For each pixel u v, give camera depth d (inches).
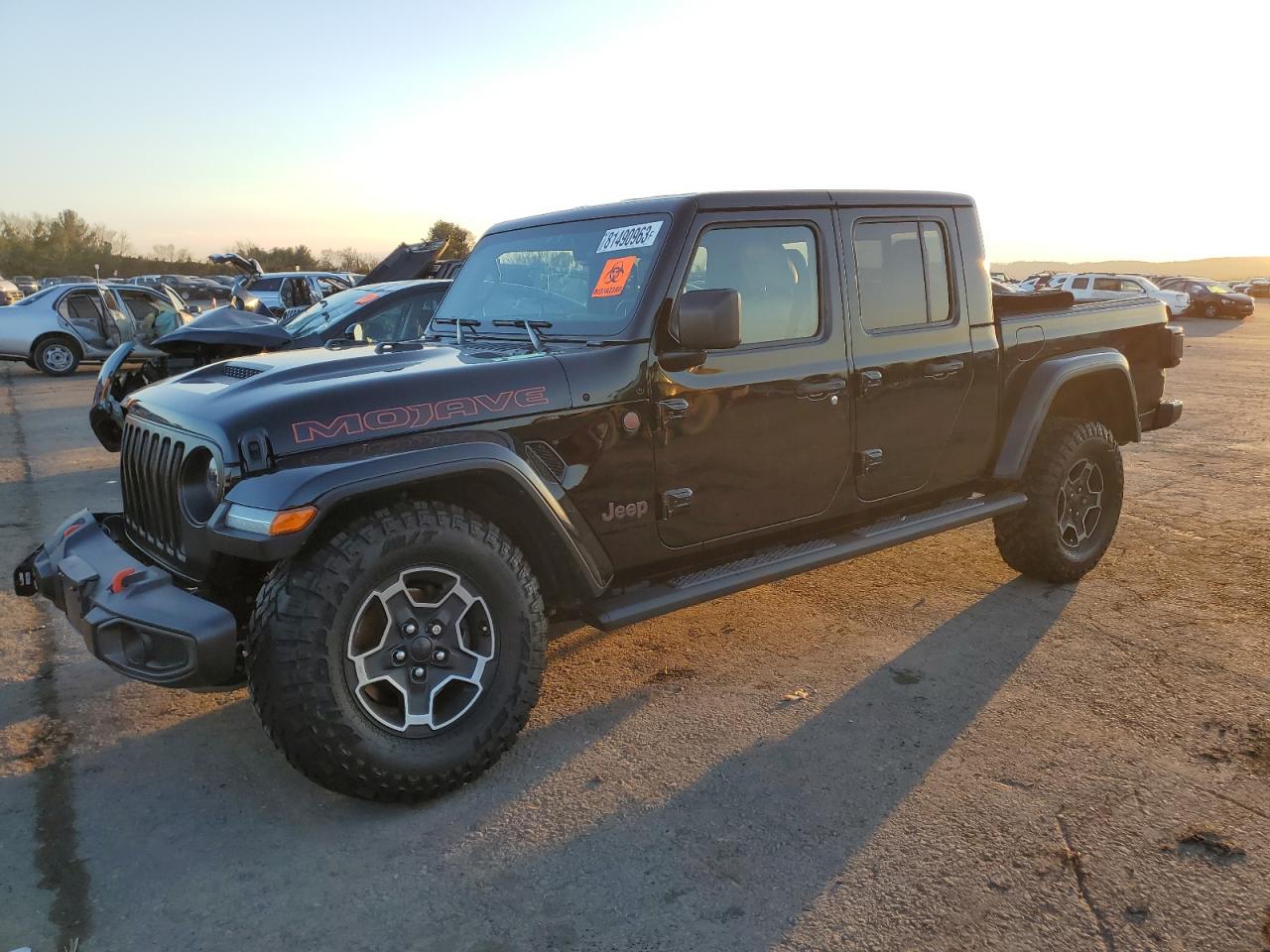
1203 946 87.9
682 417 131.2
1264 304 2039.9
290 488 100.8
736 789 116.6
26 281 2618.1
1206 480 288.8
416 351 133.3
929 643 162.4
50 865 103.0
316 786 119.4
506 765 123.9
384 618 109.3
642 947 89.3
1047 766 120.8
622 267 134.3
